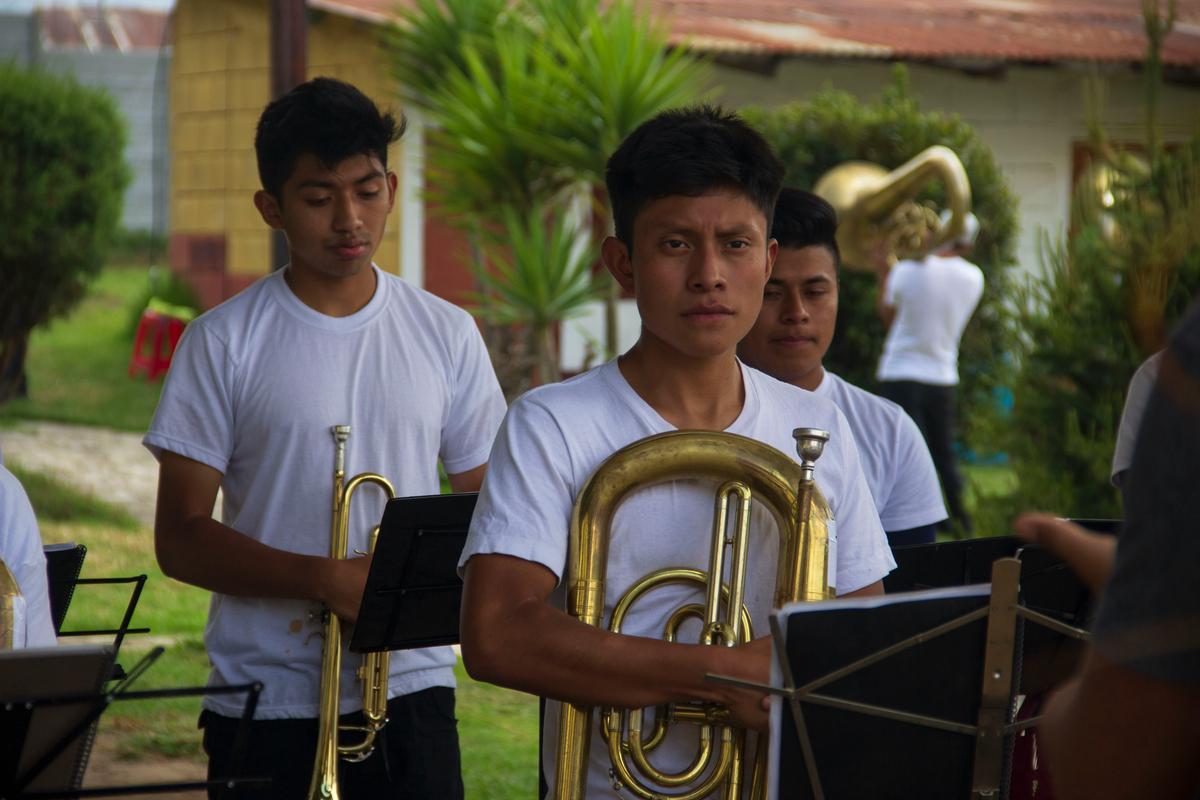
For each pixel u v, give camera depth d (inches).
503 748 222.2
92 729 84.7
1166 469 52.7
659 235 90.4
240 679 132.3
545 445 91.2
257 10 584.7
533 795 200.1
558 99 410.9
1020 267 506.0
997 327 467.5
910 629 78.9
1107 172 244.8
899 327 381.1
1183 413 52.4
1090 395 241.0
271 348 134.7
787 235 133.2
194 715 233.1
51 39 1285.7
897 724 79.6
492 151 417.1
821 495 89.3
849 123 465.4
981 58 520.1
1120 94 561.0
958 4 634.8
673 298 90.3
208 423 133.9
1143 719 53.1
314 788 128.2
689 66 473.7
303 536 134.3
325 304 136.9
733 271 90.5
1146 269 233.3
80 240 506.0
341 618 130.0
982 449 255.9
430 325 141.0
